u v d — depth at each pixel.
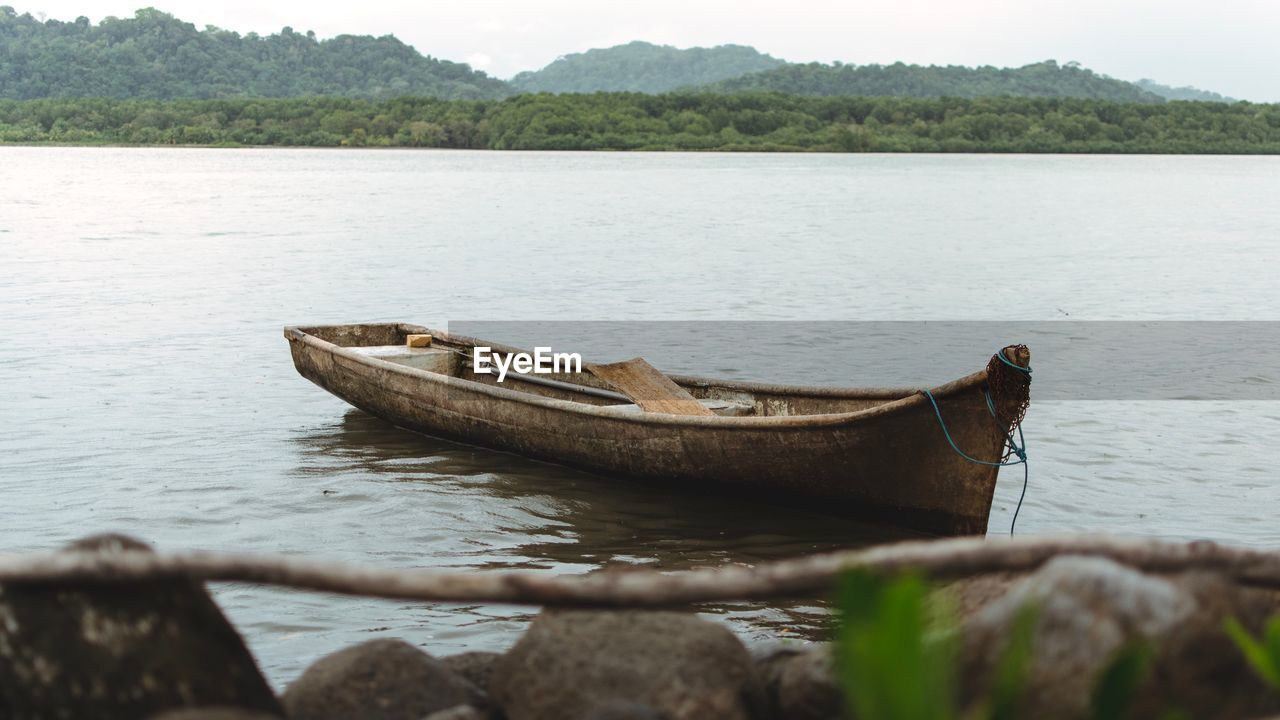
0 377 14.15
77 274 24.44
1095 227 39.59
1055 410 12.98
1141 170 101.44
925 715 2.35
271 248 30.36
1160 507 9.57
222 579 3.56
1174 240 34.91
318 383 12.65
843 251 30.91
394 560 8.20
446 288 23.25
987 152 152.38
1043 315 20.14
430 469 10.41
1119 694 2.68
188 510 9.21
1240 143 154.75
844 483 8.81
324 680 4.27
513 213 43.88
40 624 3.50
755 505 9.36
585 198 53.69
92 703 3.49
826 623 6.90
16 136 154.62
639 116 151.88
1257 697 3.19
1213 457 11.05
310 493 9.66
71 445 11.09
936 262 28.38
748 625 6.87
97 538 3.77
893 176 82.38
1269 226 40.38
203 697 3.63
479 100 164.00
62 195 52.16
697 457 9.27
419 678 4.31
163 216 40.69
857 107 158.62
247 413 12.52
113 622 3.55
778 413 10.35
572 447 10.09
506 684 4.24
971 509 8.36
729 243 32.84
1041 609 3.14
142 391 13.50
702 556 8.31
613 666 4.08
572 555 8.32
